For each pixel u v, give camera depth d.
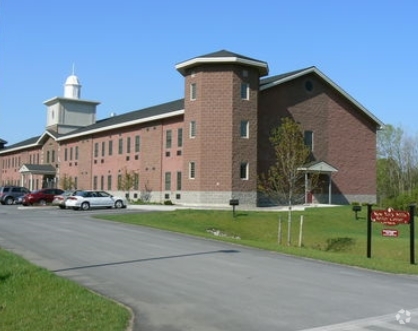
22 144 84.31
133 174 52.81
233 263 14.92
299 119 47.38
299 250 18.70
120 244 18.50
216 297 10.39
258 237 28.47
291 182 33.00
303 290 11.29
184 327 8.24
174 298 10.27
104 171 58.56
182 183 43.78
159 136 49.03
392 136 79.25
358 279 13.02
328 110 49.47
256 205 42.31
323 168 44.81
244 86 42.59
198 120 42.38
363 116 51.91
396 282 12.82
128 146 54.22
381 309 9.67
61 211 38.97
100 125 61.84
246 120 42.38
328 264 15.62
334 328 8.27
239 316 8.94
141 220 29.23
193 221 30.38
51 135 71.56
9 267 12.25
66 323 7.95
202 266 14.18
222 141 41.53
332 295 10.84
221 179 41.41
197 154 42.25
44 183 73.00
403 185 77.94
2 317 8.26
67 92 75.81
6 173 89.56
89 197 41.28
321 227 31.00
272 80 46.66
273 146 45.09
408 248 23.25
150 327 8.23
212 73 42.09
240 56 42.22
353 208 33.41
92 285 11.39
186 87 43.81
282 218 32.66
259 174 43.88
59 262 14.37
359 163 51.28
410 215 17.88
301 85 47.69
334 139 49.69
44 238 20.08
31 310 8.69
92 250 16.86
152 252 16.66
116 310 8.81
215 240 20.59
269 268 14.26
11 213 36.25
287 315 9.04
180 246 18.36
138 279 12.14
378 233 29.25
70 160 66.88
